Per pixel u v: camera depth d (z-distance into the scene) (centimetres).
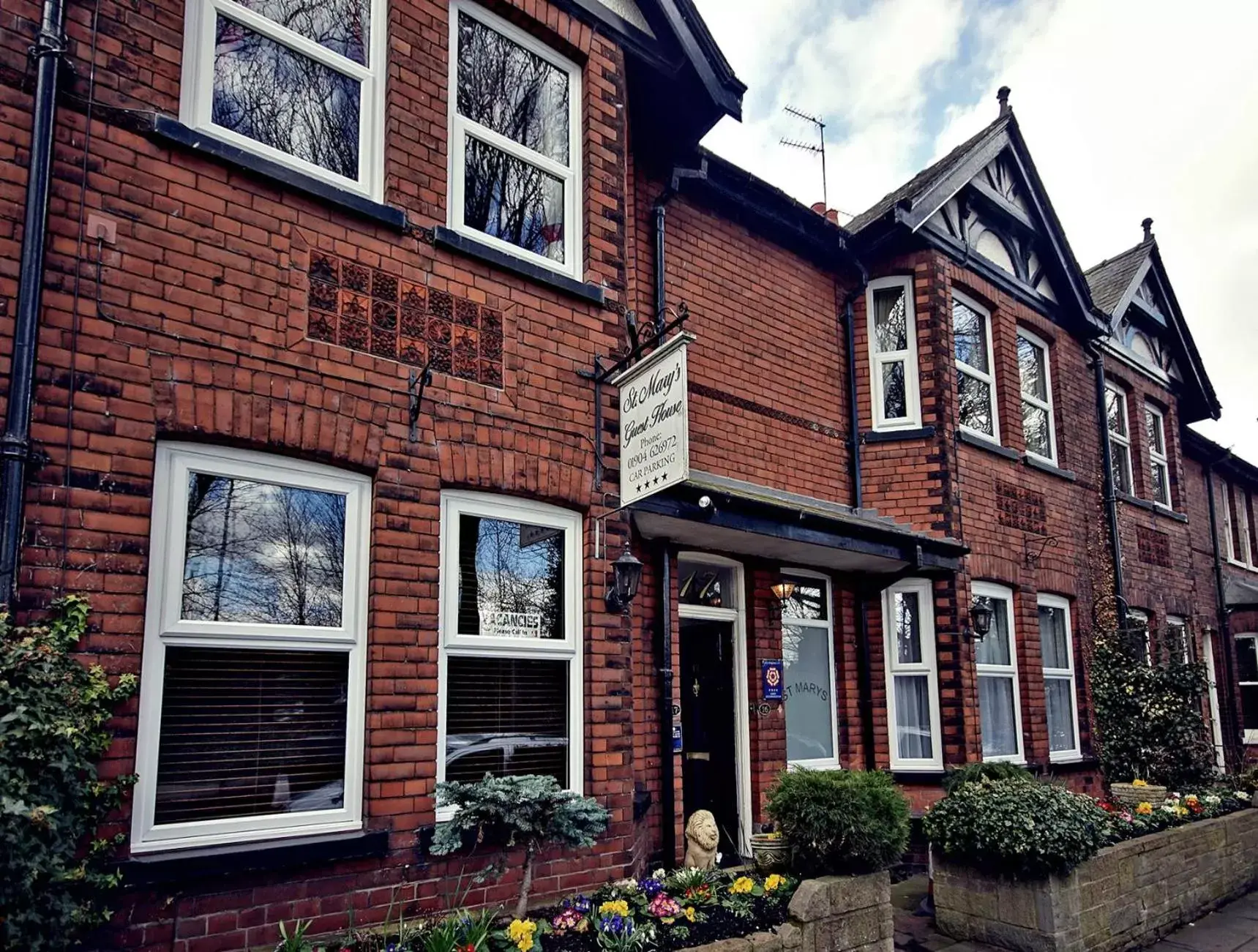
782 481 907
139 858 409
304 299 503
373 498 516
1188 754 1105
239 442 469
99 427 423
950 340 1024
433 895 498
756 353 914
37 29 433
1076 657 1147
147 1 474
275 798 465
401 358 538
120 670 412
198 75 498
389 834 486
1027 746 1028
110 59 455
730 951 478
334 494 513
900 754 941
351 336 519
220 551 468
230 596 467
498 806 448
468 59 630
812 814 571
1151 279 1538
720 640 852
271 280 492
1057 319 1251
